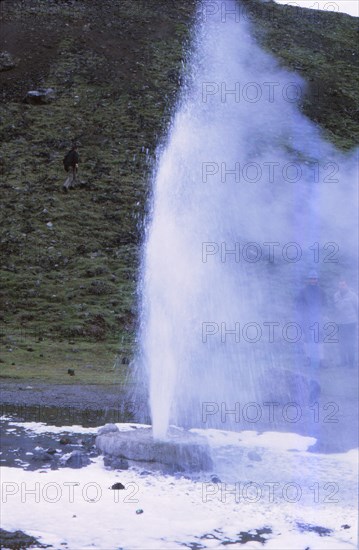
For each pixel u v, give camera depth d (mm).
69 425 15344
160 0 80875
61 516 9523
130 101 60688
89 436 14188
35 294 36406
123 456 12055
